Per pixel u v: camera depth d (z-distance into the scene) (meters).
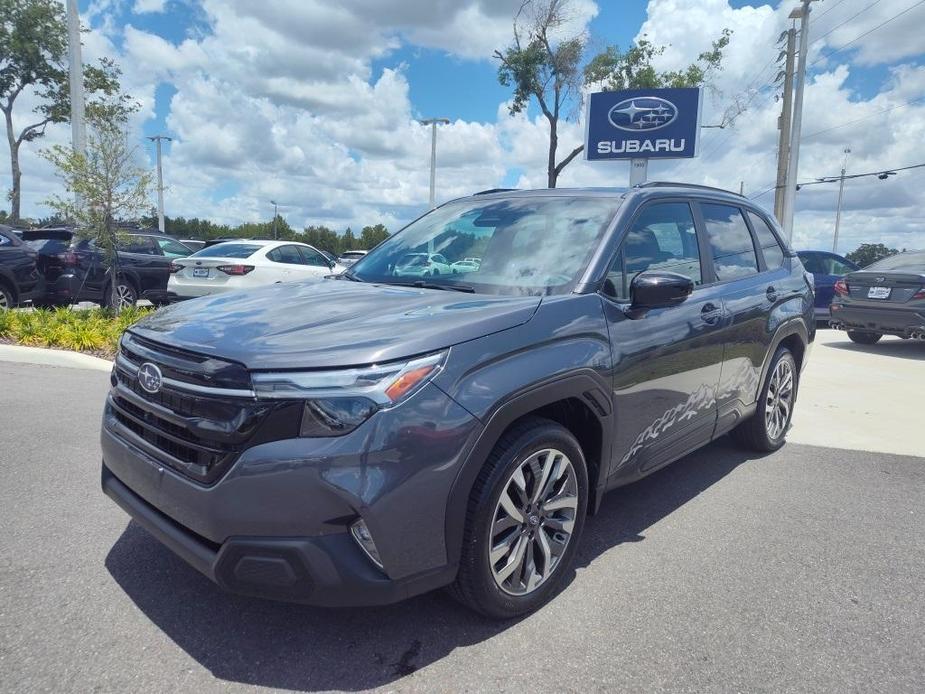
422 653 2.58
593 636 2.73
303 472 2.25
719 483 4.59
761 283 4.73
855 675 2.52
